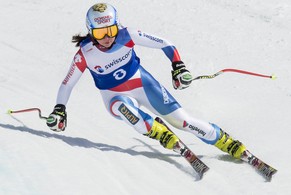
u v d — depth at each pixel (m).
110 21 14.70
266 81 24.73
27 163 12.07
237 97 22.77
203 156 16.91
